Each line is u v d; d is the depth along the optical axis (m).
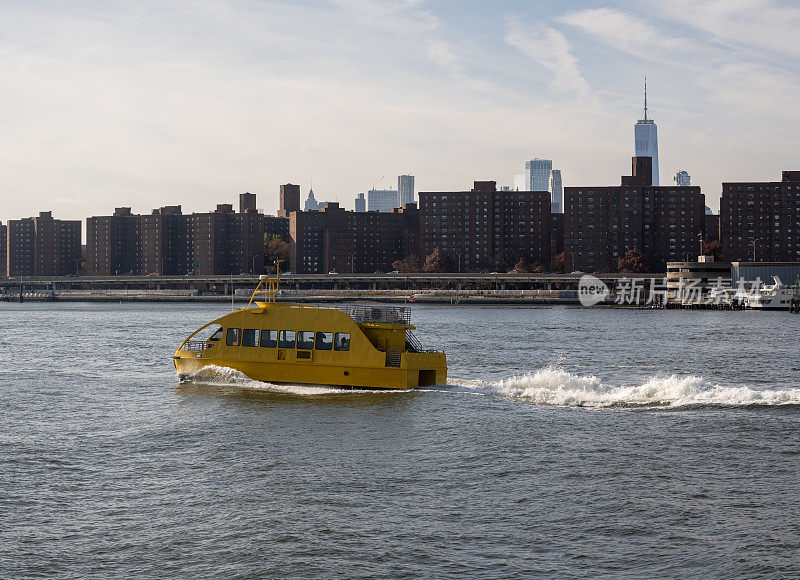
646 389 49.31
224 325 51.84
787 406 44.97
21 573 23.97
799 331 126.38
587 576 23.73
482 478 32.56
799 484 31.59
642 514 28.41
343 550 25.53
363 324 51.00
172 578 23.73
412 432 40.00
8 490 31.19
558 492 30.81
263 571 24.11
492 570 24.14
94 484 31.95
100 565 24.56
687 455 35.72
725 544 25.83
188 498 30.23
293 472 33.44
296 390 50.28
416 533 26.84
